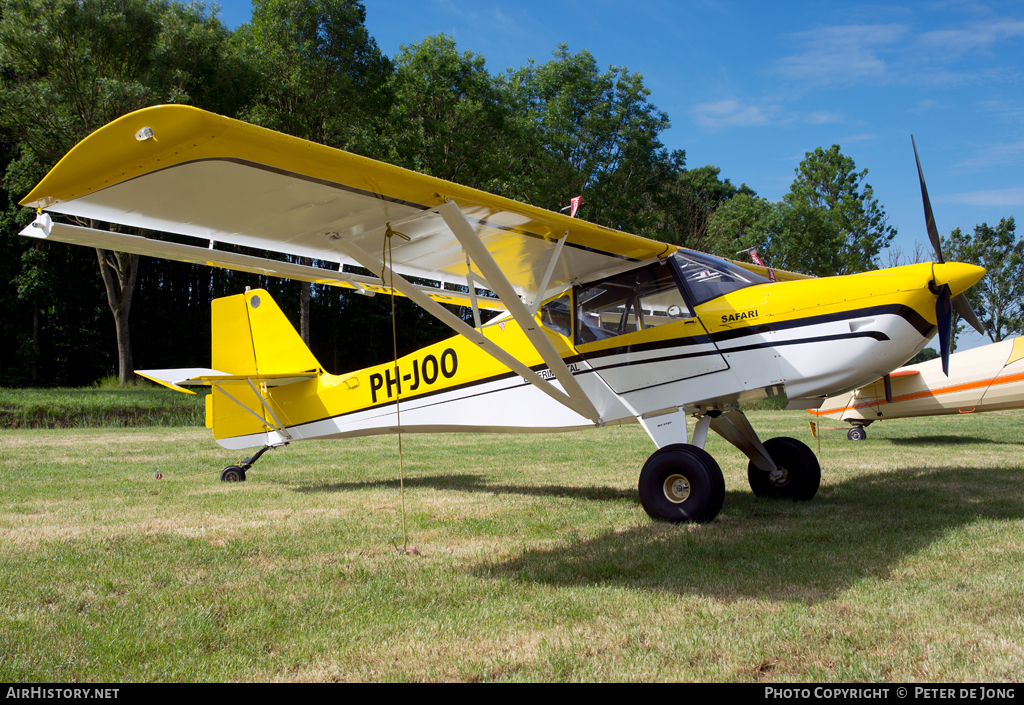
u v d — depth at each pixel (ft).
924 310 13.12
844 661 6.90
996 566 10.19
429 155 80.33
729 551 11.30
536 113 105.50
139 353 104.42
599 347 16.02
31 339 93.91
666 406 14.98
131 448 33.94
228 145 8.94
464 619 8.31
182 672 6.93
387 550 12.01
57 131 60.39
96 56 62.08
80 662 7.18
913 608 8.34
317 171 10.03
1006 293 122.42
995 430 40.73
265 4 73.05
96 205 10.43
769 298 14.20
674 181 113.91
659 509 14.15
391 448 33.32
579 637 7.65
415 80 82.99
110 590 9.78
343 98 70.74
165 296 111.86
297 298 113.70
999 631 7.56
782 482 16.85
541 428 17.10
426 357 19.25
